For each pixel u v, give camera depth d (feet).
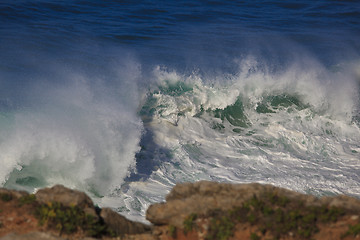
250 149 182.29
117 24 315.78
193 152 178.09
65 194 88.89
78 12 330.34
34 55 233.55
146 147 175.94
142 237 86.69
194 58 265.13
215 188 89.20
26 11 308.19
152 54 264.31
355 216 82.79
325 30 352.69
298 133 196.34
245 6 399.44
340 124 212.84
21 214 83.46
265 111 219.61
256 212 83.71
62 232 81.56
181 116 205.26
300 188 150.00
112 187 147.43
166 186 151.02
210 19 353.92
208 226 83.41
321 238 80.53
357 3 430.61
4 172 141.59
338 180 157.38
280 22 363.97
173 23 334.65
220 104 214.90
